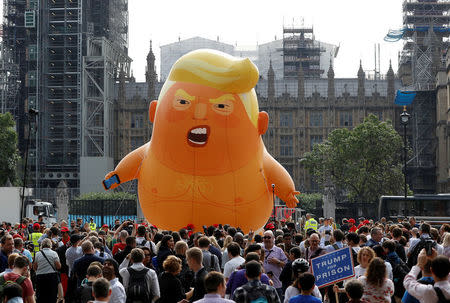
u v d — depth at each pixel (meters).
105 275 10.52
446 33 143.75
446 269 8.97
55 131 124.19
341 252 11.36
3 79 122.06
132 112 132.12
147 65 132.88
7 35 126.06
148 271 11.16
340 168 88.19
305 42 171.88
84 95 119.00
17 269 11.04
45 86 119.94
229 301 8.71
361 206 76.88
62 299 16.05
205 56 24.39
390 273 12.02
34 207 56.16
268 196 26.33
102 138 126.00
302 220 41.25
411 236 19.61
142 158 26.75
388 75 132.12
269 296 9.27
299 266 10.07
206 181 24.30
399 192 84.94
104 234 19.61
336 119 132.00
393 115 131.12
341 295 13.31
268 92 131.75
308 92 139.88
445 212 49.28
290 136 132.00
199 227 25.05
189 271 12.25
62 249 16.61
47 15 120.56
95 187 114.00
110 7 127.25
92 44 123.06
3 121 84.88
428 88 125.44
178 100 23.97
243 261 12.10
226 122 23.83
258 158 25.42
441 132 114.81
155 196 25.17
